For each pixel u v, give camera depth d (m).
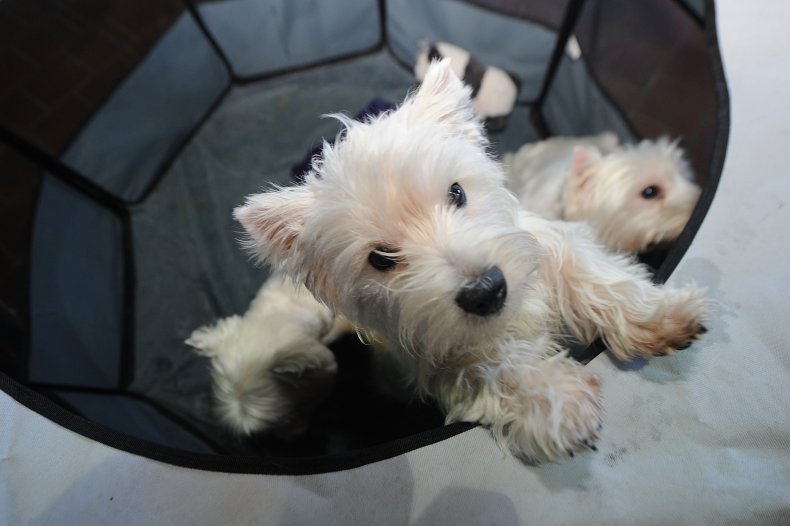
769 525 0.24
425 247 0.24
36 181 0.50
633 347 0.28
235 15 0.64
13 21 0.51
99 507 0.25
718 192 0.31
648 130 0.50
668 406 0.26
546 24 0.58
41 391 0.38
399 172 0.24
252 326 0.44
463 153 0.27
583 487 0.25
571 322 0.32
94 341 0.50
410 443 0.26
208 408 0.49
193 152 0.64
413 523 0.24
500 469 0.25
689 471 0.25
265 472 0.25
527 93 0.62
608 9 0.51
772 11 0.36
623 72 0.51
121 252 0.58
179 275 0.57
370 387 0.44
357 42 0.68
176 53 0.63
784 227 0.29
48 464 0.26
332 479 0.25
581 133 0.57
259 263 0.29
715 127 0.34
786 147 0.31
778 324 0.27
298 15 0.66
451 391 0.31
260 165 0.63
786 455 0.25
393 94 0.66
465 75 0.57
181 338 0.54
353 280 0.27
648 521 0.24
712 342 0.27
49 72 0.54
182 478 0.25
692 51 0.43
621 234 0.44
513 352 0.29
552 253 0.31
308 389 0.43
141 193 0.61
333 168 0.26
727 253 0.29
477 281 0.23
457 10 0.62
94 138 0.57
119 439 0.26
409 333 0.26
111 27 0.59
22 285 0.44
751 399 0.26
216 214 0.60
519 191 0.52
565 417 0.25
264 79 0.68
